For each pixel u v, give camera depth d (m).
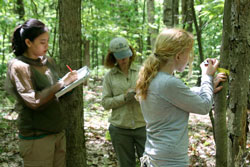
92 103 6.20
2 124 3.55
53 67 2.19
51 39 5.79
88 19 5.61
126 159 2.53
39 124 1.94
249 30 1.48
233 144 1.63
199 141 4.05
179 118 1.51
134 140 2.56
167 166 1.49
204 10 3.17
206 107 1.49
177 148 1.48
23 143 1.98
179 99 1.46
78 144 2.55
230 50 1.55
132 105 2.45
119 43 2.36
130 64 2.54
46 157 1.97
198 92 1.62
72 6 2.37
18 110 1.97
